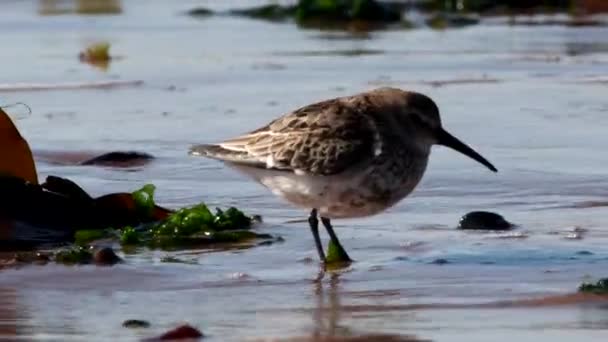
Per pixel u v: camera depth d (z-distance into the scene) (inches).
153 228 530.3
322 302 427.2
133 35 1200.2
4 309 421.7
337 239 489.1
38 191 537.0
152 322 404.2
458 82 908.0
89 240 518.9
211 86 913.5
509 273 458.9
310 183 473.7
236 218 535.8
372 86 892.0
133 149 707.4
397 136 478.0
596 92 857.5
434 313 408.8
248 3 1475.1
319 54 1069.8
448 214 557.6
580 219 543.8
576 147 692.1
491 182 615.5
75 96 877.2
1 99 862.5
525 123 758.5
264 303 427.2
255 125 764.6
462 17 1337.4
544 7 1391.5
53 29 1230.9
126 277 463.5
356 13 1301.7
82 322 405.4
